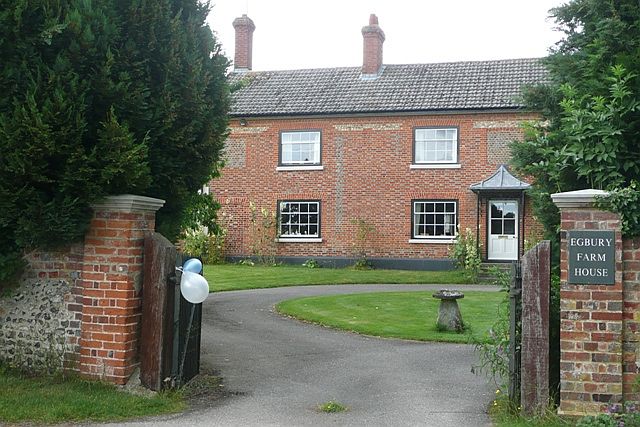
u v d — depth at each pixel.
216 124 8.19
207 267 22.64
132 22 7.32
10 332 7.41
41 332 7.33
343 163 24.02
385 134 23.70
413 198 23.41
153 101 7.37
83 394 6.74
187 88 7.59
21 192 6.73
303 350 9.99
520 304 6.75
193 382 7.85
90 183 6.83
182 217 8.85
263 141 24.75
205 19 8.36
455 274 21.41
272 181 24.62
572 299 6.21
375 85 25.05
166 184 7.86
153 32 7.37
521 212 22.02
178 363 7.44
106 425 6.14
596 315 6.15
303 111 24.19
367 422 6.46
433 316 13.16
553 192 7.98
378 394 7.56
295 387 7.83
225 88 8.49
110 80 6.94
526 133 9.27
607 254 6.13
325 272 21.44
